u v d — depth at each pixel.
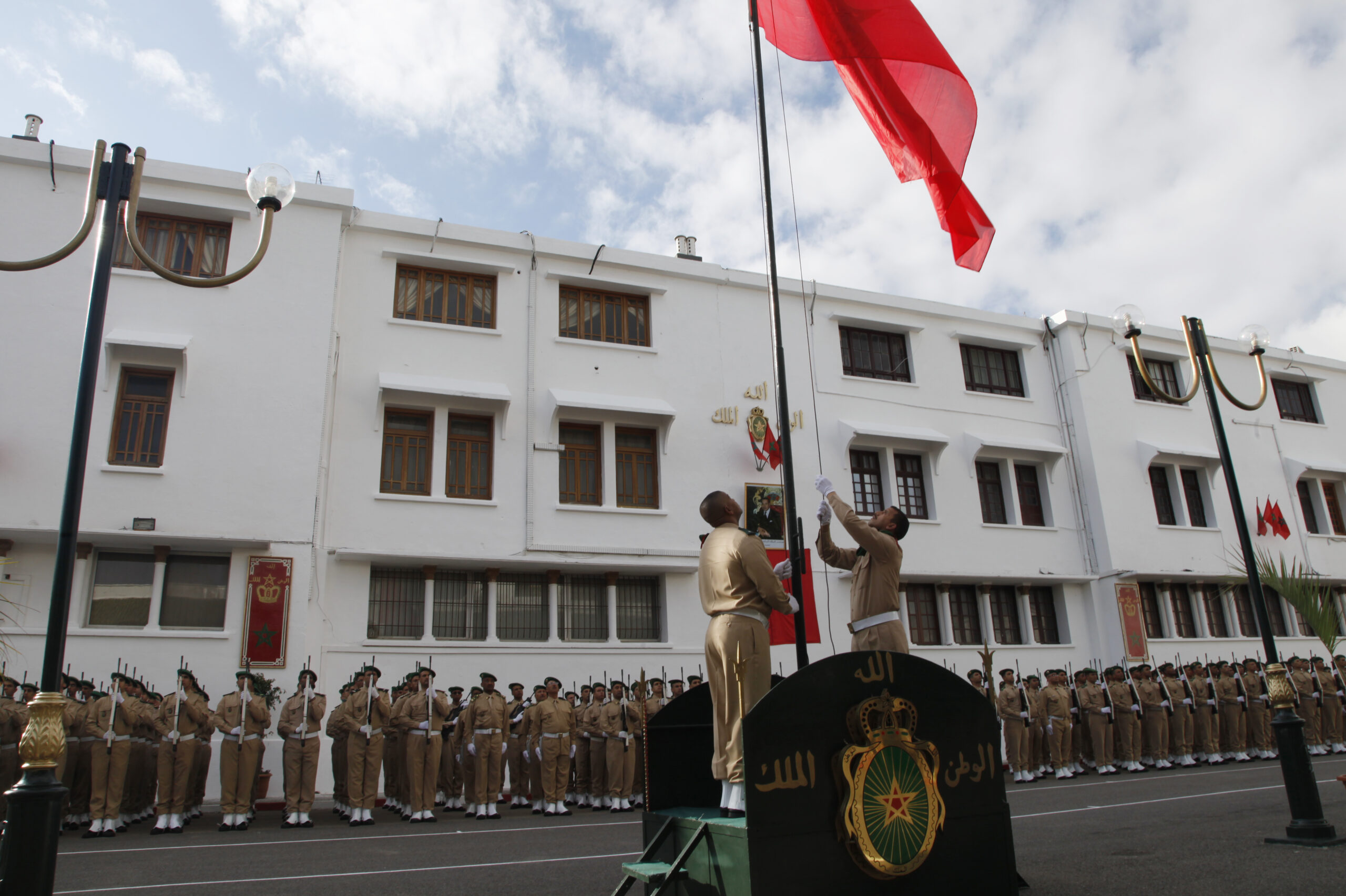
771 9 9.02
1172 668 18.69
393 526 16.59
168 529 14.80
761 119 7.50
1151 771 17.20
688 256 22.33
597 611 18.11
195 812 12.80
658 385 19.61
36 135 16.98
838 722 4.45
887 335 23.03
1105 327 24.67
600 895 6.52
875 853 4.31
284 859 8.53
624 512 18.39
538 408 18.38
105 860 8.55
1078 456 23.66
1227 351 26.86
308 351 16.41
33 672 13.69
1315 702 19.53
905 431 21.56
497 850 8.95
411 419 17.62
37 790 4.73
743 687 4.84
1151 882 6.16
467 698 15.71
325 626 15.62
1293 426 27.20
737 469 19.80
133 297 15.59
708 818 4.82
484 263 18.61
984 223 8.55
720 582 5.11
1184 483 25.00
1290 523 25.92
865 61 8.88
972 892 4.64
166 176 16.16
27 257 15.25
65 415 14.77
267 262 16.56
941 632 21.00
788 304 21.64
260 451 15.64
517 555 17.30
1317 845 7.24
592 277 19.59
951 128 8.62
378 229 17.92
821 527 6.51
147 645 14.32
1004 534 22.23
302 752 11.79
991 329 23.98
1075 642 22.23
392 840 9.91
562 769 13.09
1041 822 9.81
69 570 5.21
